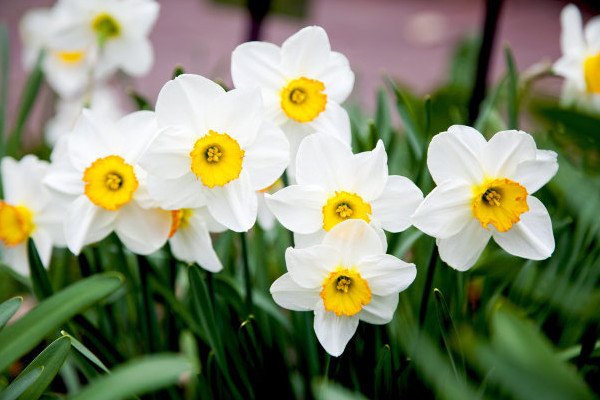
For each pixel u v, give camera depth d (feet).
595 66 2.23
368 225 1.69
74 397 1.59
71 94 3.09
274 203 1.73
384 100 2.32
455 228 1.75
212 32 8.89
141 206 1.81
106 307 2.07
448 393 1.73
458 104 2.65
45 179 1.83
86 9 2.26
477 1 11.46
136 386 1.59
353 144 2.18
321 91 1.83
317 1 10.96
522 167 1.75
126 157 1.82
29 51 3.04
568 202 2.05
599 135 1.89
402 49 8.56
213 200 1.77
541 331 1.98
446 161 1.73
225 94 1.75
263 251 2.15
